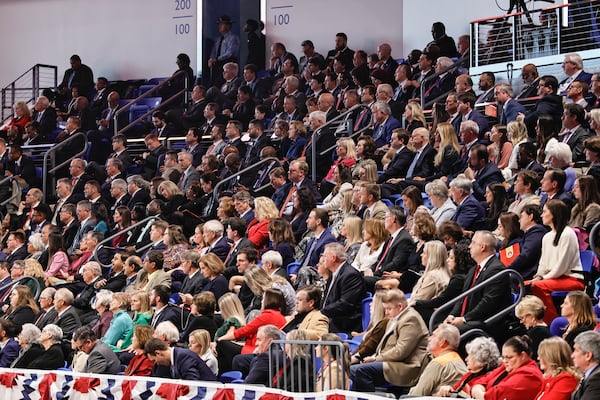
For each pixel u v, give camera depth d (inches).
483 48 987.3
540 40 956.0
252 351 574.2
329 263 589.3
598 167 621.9
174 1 1318.9
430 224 604.1
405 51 1184.8
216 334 601.3
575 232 577.9
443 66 985.5
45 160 1036.5
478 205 650.8
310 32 1243.8
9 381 593.6
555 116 760.3
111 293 695.7
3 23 1395.2
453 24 1147.9
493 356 467.5
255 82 1114.7
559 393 434.9
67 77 1279.5
